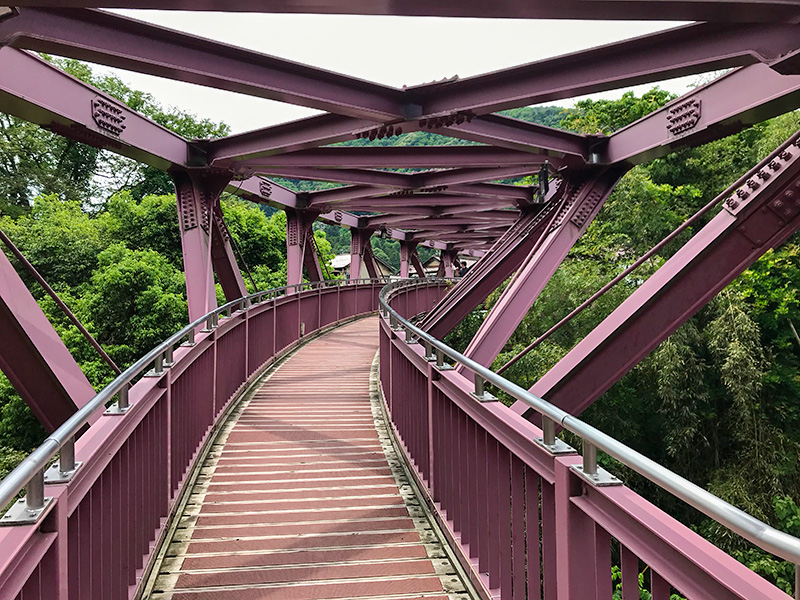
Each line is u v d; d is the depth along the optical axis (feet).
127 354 55.01
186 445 14.15
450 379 10.62
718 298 38.83
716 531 33.35
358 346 39.81
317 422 20.24
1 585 4.32
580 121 53.57
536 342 17.66
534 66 15.47
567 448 6.25
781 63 11.69
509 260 28.48
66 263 63.93
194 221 25.49
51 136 102.17
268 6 7.77
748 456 37.65
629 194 44.60
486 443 8.75
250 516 12.36
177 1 7.75
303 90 15.98
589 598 5.69
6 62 15.26
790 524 33.83
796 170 14.17
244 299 23.50
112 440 7.79
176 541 11.19
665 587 4.37
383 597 9.25
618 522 4.96
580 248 49.14
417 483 14.07
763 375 38.81
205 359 17.11
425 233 84.79
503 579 8.17
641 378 41.68
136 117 21.50
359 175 34.83
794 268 40.91
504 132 21.27
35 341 13.91
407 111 17.75
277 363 32.86
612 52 14.61
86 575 6.69
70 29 12.73
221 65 14.88
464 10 8.18
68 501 5.98
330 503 13.07
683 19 9.04
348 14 8.12
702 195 47.73
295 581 9.72
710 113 18.21
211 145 24.85
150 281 57.52
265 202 40.45
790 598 3.25
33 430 48.39
